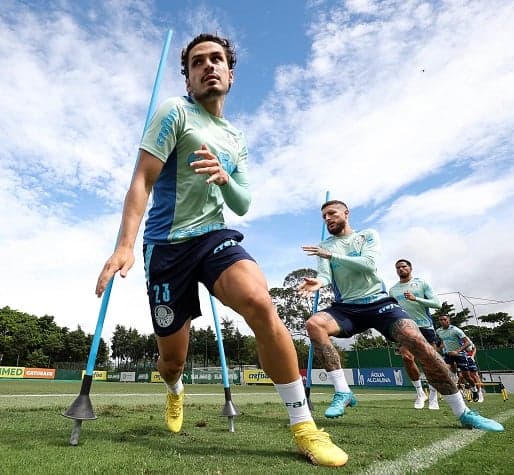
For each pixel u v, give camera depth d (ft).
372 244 14.06
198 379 131.64
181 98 8.12
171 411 9.29
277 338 6.30
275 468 5.43
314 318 13.16
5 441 7.13
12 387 47.32
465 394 36.86
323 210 15.38
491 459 6.14
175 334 7.59
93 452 6.21
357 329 13.74
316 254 13.12
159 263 7.44
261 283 6.55
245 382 117.70
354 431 9.96
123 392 37.52
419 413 15.90
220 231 7.31
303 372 100.42
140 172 7.13
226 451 6.74
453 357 33.30
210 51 8.25
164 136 7.39
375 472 5.29
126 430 9.05
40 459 5.59
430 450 7.02
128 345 326.85
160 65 10.16
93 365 7.25
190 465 5.51
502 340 172.14
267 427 10.37
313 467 5.57
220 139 8.23
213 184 7.84
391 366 89.92
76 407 6.89
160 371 8.68
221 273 6.73
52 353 243.81
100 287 5.96
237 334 239.71
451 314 176.86
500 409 17.98
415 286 22.57
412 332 11.89
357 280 13.51
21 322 230.27
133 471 5.06
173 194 7.72
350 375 91.35
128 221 6.63
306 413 6.40
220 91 8.23
